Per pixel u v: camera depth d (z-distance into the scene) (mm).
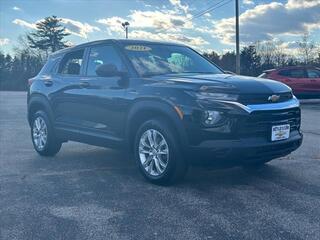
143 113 5504
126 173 6098
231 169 6172
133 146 5781
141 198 4871
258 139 4938
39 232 3920
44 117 7297
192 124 4852
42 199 4879
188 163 5121
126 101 5633
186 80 5207
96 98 6125
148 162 5488
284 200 4730
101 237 3793
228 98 4840
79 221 4180
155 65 5973
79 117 6566
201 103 4832
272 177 5719
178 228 3963
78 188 5320
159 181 5309
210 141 4816
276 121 5035
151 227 4000
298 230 3877
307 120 12398
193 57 6582
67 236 3824
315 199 4758
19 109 17984
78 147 8320
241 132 4836
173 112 5004
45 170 6336
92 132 6297
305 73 19188
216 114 4785
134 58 5957
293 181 5516
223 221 4117
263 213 4324
